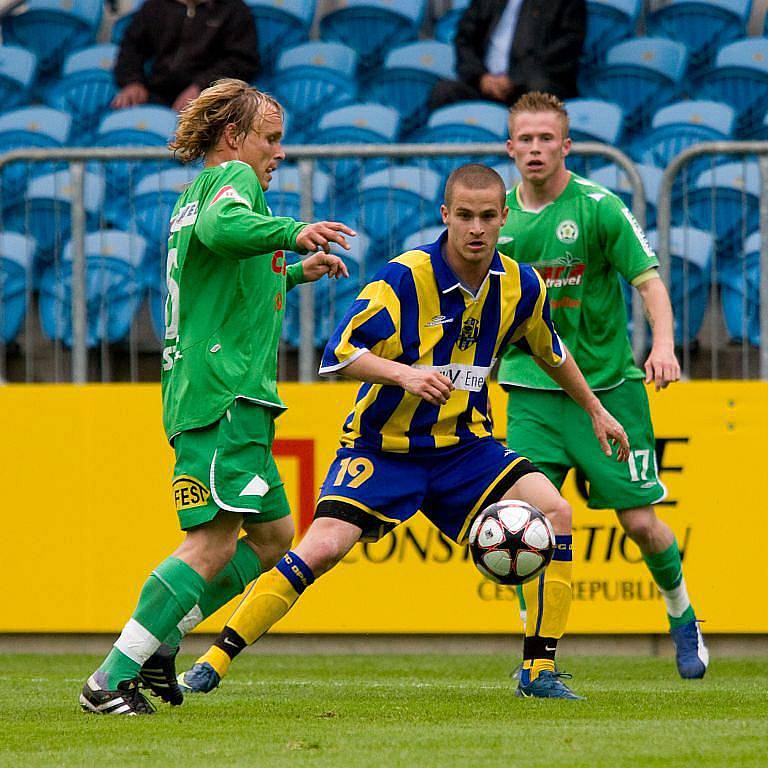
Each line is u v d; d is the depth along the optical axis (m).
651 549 20.89
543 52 32.84
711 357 26.47
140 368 27.59
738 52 34.53
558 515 16.47
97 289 28.17
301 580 16.05
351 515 16.00
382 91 36.03
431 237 28.16
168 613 14.68
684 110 33.41
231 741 12.67
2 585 25.50
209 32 33.84
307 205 26.19
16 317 28.58
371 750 11.98
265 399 14.83
